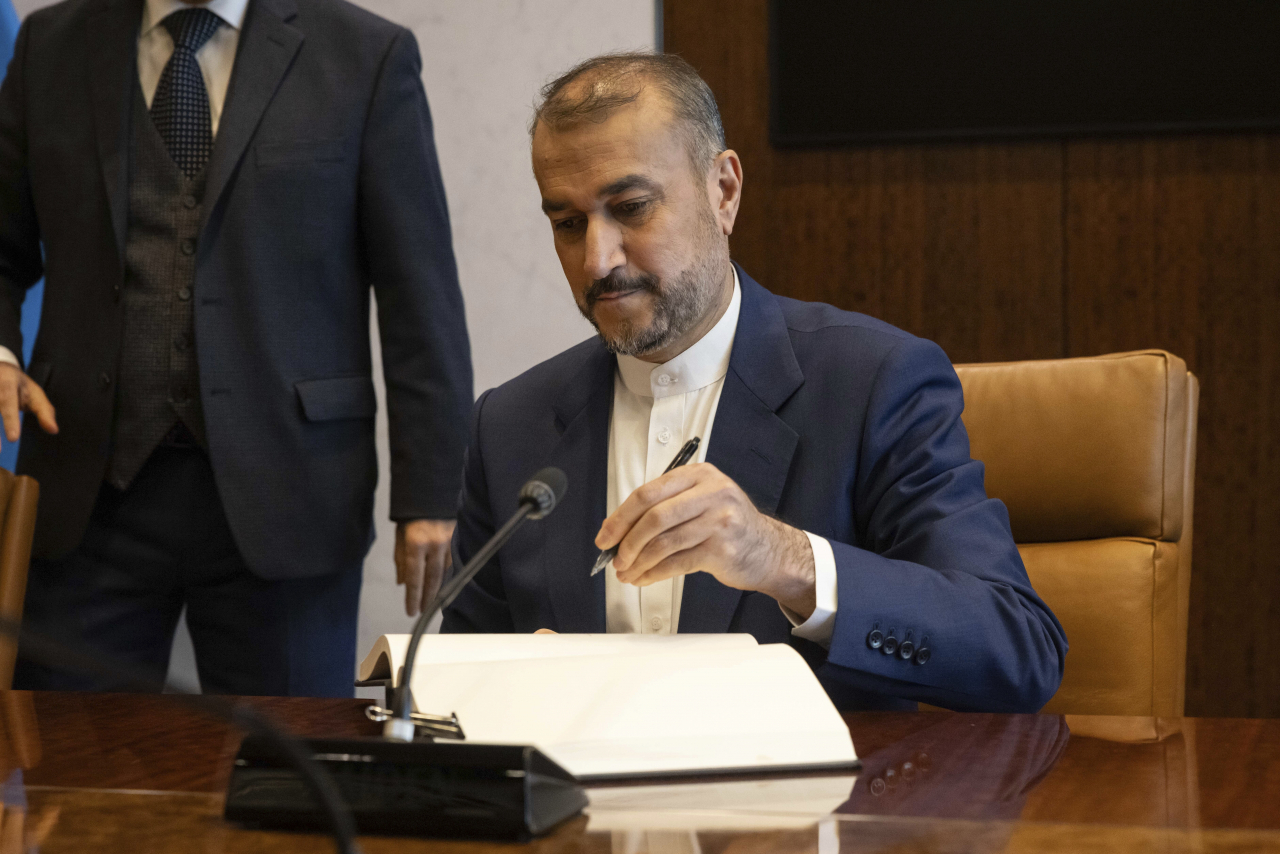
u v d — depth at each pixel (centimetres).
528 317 294
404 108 206
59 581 199
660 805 67
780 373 133
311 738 66
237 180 196
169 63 199
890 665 104
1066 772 75
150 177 198
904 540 121
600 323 131
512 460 144
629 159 126
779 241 284
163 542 198
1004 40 269
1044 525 153
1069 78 266
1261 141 261
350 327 205
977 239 274
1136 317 268
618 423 142
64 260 202
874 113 275
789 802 67
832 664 103
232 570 202
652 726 78
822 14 276
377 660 98
